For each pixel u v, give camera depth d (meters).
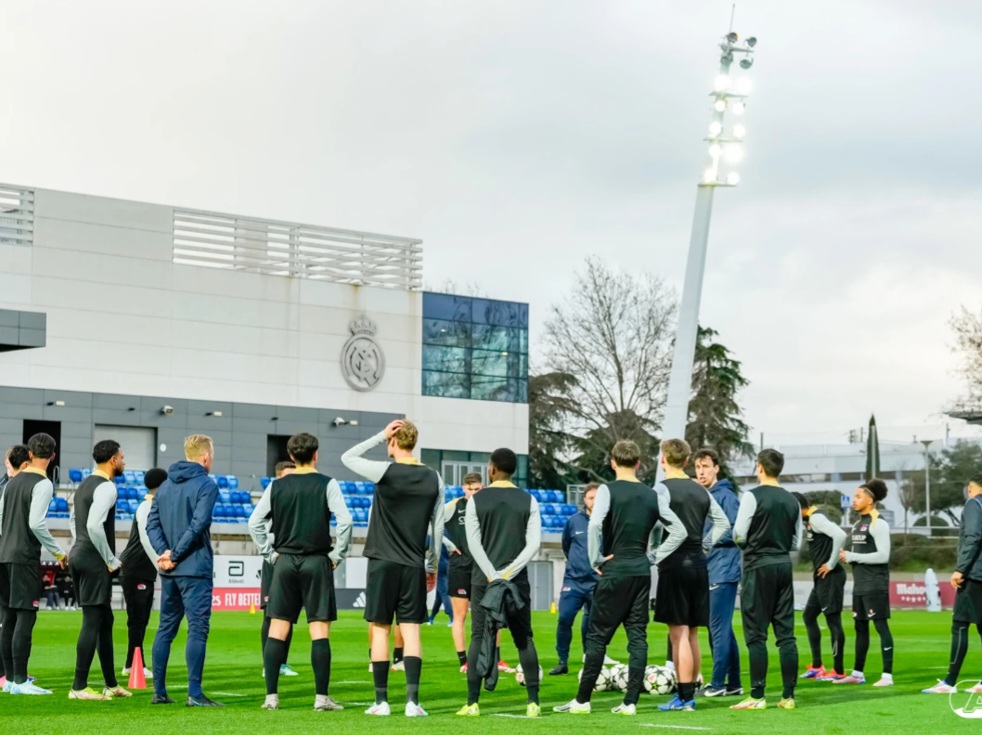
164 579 11.42
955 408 61.44
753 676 11.31
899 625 31.64
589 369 67.94
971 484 13.19
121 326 50.12
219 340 52.19
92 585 11.73
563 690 13.27
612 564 10.78
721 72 32.56
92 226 49.75
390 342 56.03
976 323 61.31
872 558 14.14
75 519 11.74
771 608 11.30
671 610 11.19
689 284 32.69
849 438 48.91
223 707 11.12
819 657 14.99
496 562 10.57
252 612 33.94
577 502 54.53
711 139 32.62
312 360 54.19
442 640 22.27
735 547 12.81
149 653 18.17
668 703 11.52
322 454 54.00
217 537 39.44
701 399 68.94
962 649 13.02
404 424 10.87
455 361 57.56
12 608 12.03
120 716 10.21
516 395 59.16
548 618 32.78
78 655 11.70
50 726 9.41
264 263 54.19
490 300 58.69
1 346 41.84
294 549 10.93
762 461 11.41
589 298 67.81
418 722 9.91
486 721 10.04
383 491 10.68
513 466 10.80
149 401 50.47
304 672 15.39
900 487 47.66
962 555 12.96
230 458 52.12
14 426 47.66
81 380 49.09
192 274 51.78
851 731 9.49
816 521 14.59
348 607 38.34
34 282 48.47
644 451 67.44
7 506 12.03
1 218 48.41
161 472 13.30
